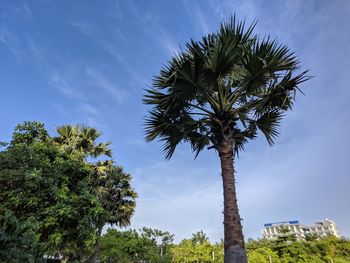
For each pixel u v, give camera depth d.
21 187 7.11
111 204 14.76
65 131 13.88
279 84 6.20
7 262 3.43
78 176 8.55
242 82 6.21
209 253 25.61
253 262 24.08
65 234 7.20
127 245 24.97
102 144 15.18
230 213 5.10
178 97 6.43
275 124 7.36
